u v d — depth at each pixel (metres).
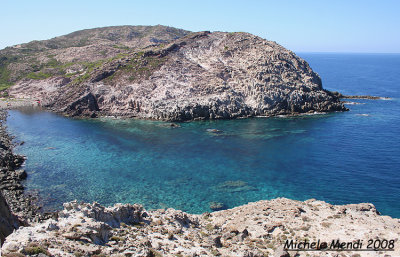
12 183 56.25
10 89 165.38
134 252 22.91
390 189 55.28
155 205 50.53
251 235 33.72
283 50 145.25
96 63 179.75
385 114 114.62
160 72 131.38
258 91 119.25
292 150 77.06
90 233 23.44
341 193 54.28
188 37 157.50
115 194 54.38
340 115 114.62
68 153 76.00
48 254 18.83
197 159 71.75
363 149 76.75
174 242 28.92
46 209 48.59
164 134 93.00
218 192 55.28
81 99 124.81
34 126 104.06
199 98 117.69
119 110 122.06
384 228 32.03
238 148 79.25
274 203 43.12
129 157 73.19
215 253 27.14
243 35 152.50
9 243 19.41
